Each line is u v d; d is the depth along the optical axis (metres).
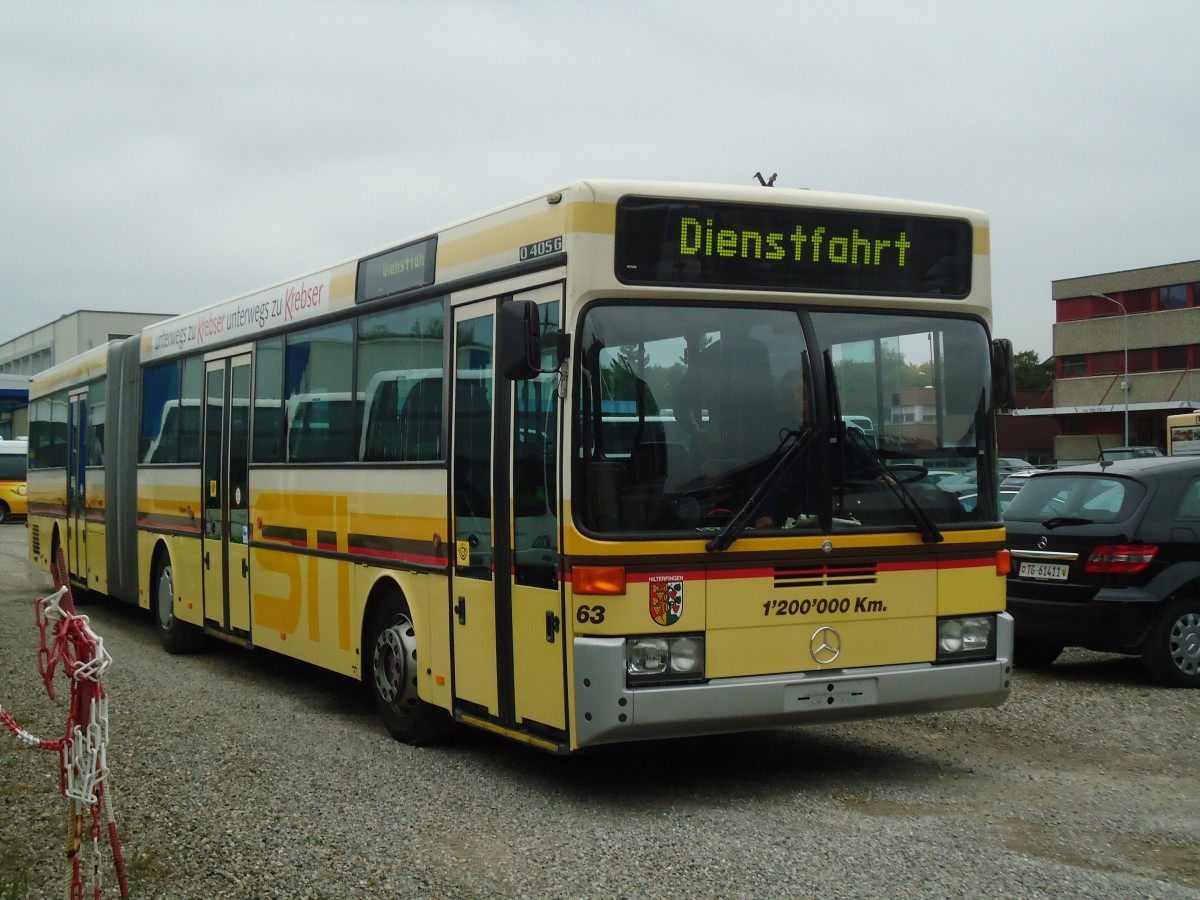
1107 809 6.70
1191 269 72.19
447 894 5.33
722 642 6.58
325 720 9.32
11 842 6.00
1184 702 9.76
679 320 6.77
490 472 7.35
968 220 7.46
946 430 7.30
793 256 7.02
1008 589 11.12
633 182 6.74
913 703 7.01
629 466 6.55
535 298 7.01
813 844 6.01
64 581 4.11
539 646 6.83
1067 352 77.00
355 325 9.26
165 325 13.49
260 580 10.77
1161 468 10.80
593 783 7.32
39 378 19.52
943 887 5.36
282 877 5.54
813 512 6.82
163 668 11.96
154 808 6.67
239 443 11.30
